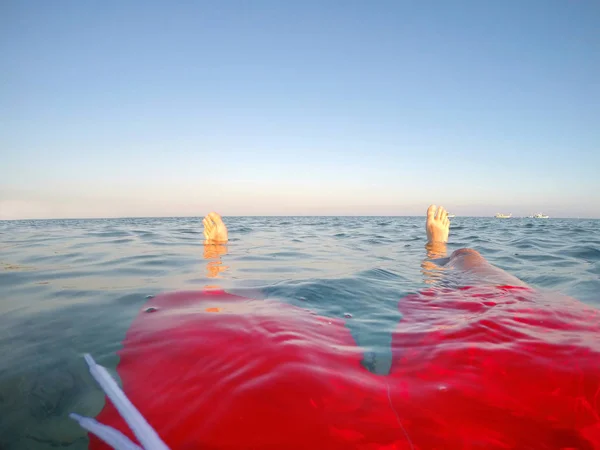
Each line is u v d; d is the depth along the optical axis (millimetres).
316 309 2314
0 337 1815
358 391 1278
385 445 1036
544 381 1345
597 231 10336
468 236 8273
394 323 2061
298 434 1067
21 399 1269
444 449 1030
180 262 4285
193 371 1400
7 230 10250
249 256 4887
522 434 1092
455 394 1276
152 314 2135
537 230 10781
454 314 2168
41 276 3391
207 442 1040
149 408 1195
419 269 3955
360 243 6941
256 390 1255
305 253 5297
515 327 1853
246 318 2004
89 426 1125
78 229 10836
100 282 3133
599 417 1165
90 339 1776
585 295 2797
